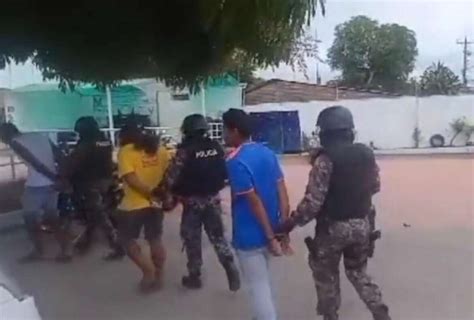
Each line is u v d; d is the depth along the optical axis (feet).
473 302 14.05
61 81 28.45
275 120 49.75
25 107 45.37
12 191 24.06
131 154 15.26
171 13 20.92
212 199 15.26
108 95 47.65
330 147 11.30
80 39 22.57
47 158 19.17
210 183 15.19
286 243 11.74
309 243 11.78
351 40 55.88
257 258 11.48
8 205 22.45
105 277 16.33
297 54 33.86
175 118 54.44
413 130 58.65
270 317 11.62
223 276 16.31
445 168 43.09
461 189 32.37
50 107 46.98
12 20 21.33
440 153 54.85
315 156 11.49
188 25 21.07
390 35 55.57
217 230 15.24
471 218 24.14
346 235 11.32
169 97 54.29
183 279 15.56
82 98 48.88
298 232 20.66
